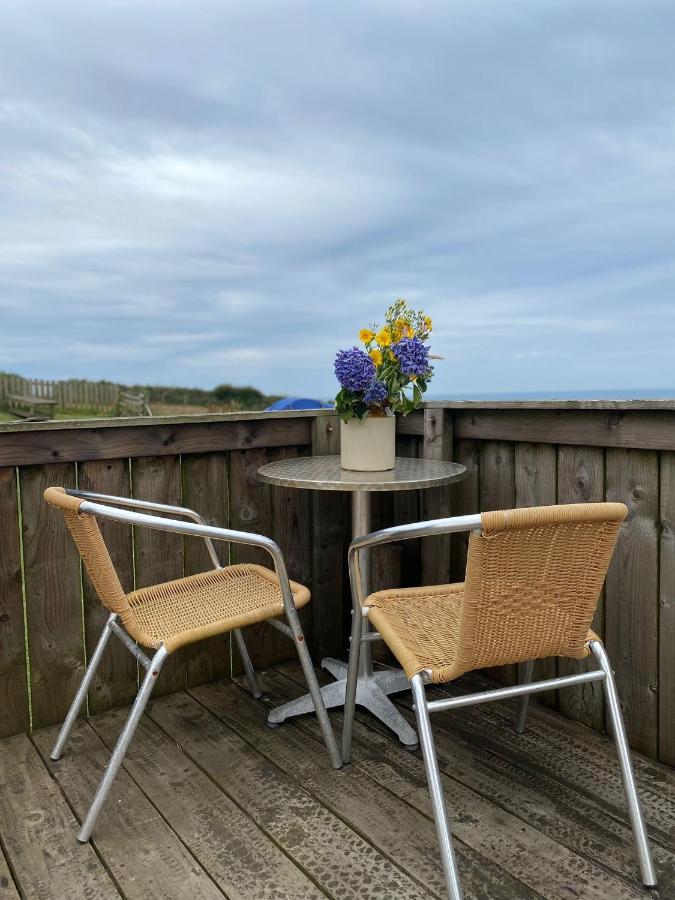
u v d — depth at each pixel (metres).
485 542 1.13
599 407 1.71
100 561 1.43
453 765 1.73
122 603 1.47
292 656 2.54
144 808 1.56
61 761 1.79
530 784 1.64
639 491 1.72
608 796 1.58
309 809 1.55
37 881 1.33
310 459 2.30
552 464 1.96
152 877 1.33
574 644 1.30
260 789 1.64
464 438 2.27
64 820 1.52
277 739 1.90
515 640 1.24
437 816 1.15
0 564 1.90
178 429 2.16
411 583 2.49
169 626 1.59
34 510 1.95
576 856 1.37
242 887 1.30
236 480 2.33
